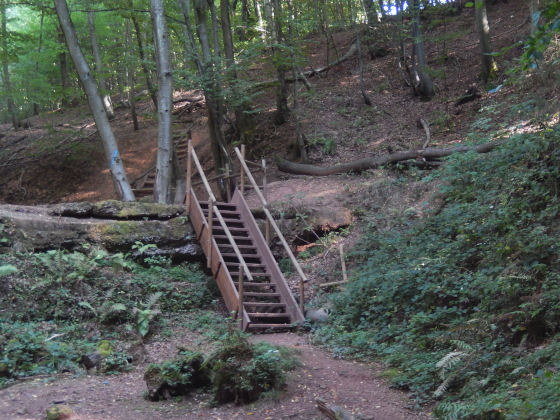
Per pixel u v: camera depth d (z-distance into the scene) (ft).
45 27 83.20
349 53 75.66
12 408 16.75
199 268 37.27
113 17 71.87
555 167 26.22
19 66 74.79
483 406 13.62
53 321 26.37
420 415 15.57
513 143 31.37
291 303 30.78
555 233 22.39
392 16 63.31
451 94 56.85
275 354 18.60
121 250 35.29
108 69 71.92
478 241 26.18
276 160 53.93
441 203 34.32
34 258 30.30
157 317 28.71
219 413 16.80
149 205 38.50
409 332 22.34
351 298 28.71
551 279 19.42
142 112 87.20
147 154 73.67
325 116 61.05
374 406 16.51
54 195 70.23
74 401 17.72
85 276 30.12
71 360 22.48
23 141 81.66
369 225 36.94
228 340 19.83
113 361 22.57
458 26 72.02
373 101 61.72
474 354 17.29
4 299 26.73
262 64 78.59
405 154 43.29
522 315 17.98
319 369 20.74
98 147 76.89
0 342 21.98
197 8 48.01
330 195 42.24
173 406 17.60
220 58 47.09
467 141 40.24
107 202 37.55
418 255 28.63
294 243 39.29
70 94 75.51
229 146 63.87
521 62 13.56
